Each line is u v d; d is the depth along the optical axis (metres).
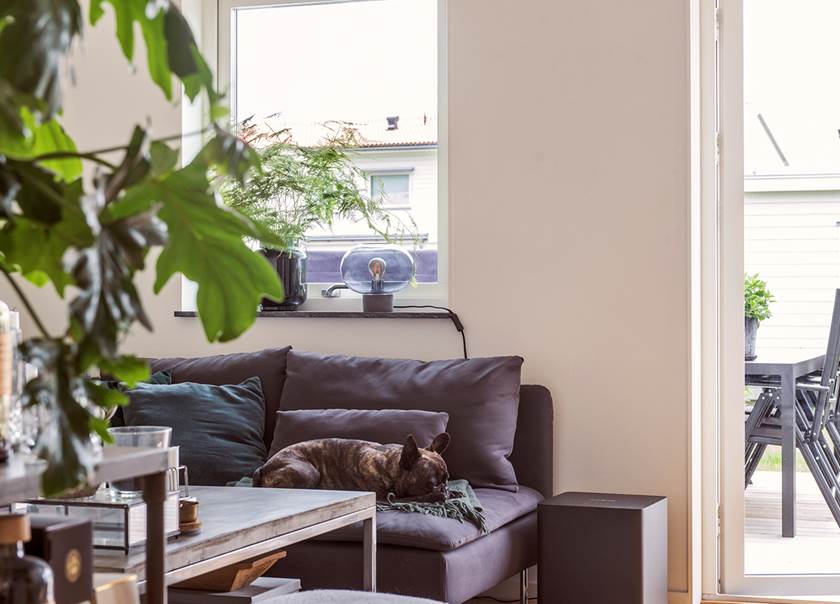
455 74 4.38
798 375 4.31
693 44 4.18
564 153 4.25
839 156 4.27
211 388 4.15
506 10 4.32
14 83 0.86
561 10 4.26
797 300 4.31
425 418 3.85
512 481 3.90
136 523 2.22
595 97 4.22
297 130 4.85
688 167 4.11
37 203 0.98
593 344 4.20
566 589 3.59
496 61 4.33
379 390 4.07
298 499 2.72
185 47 1.04
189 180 1.14
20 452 1.25
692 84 4.14
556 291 4.24
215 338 1.26
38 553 1.18
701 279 4.34
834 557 4.30
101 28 4.79
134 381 1.10
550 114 4.27
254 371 4.31
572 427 4.20
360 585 3.22
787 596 4.31
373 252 4.49
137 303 0.95
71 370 0.96
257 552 2.38
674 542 4.08
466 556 3.23
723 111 4.36
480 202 4.34
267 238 1.21
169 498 2.22
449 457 3.90
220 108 1.09
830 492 4.31
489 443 3.90
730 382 4.35
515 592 4.21
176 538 2.22
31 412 1.28
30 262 1.18
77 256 0.91
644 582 3.52
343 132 4.74
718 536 4.38
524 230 4.29
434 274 4.64
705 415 4.32
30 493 1.14
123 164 1.00
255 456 4.04
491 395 3.96
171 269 1.22
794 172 4.31
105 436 1.21
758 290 4.34
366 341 4.47
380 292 4.48
